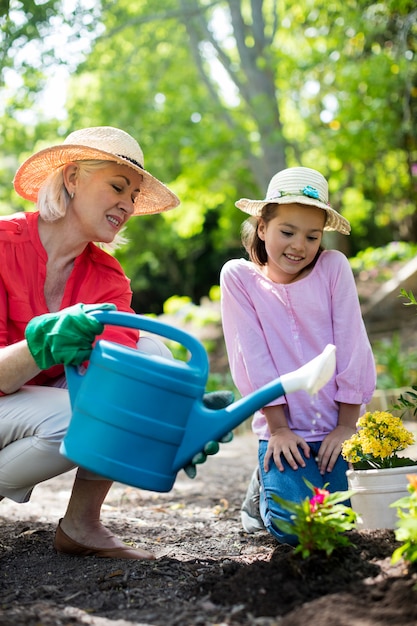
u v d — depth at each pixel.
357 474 2.37
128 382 2.05
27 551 2.74
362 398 2.79
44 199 2.62
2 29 6.58
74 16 7.00
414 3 7.70
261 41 11.80
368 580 1.98
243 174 13.98
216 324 12.78
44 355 2.26
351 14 8.41
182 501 4.00
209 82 12.55
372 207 14.86
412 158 10.07
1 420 2.47
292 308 2.84
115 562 2.50
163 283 21.33
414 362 7.99
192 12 11.32
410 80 8.64
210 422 2.05
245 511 3.06
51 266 2.68
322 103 11.56
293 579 2.06
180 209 14.91
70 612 2.03
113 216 2.68
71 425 2.13
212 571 2.31
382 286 11.30
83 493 2.64
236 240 17.64
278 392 2.02
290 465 2.65
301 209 2.75
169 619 1.95
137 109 12.94
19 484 2.53
